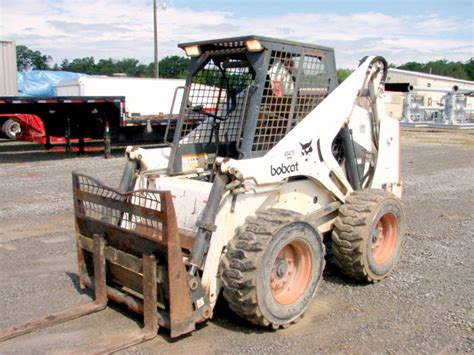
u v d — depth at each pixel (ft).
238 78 17.12
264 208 15.52
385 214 18.20
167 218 13.06
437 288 18.15
